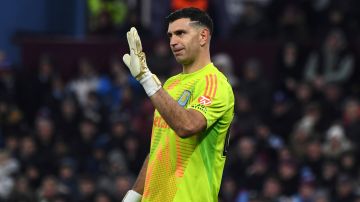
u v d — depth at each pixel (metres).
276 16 51.28
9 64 46.81
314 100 44.66
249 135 42.66
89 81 47.34
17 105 46.44
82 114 44.75
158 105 19.09
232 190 40.28
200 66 20.27
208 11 50.16
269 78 48.91
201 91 19.95
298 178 40.09
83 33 52.53
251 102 44.66
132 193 21.16
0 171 42.16
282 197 39.69
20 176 42.00
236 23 52.81
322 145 42.78
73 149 43.34
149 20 51.16
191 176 19.95
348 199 39.75
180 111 19.12
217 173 20.25
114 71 47.88
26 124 46.12
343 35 48.78
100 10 52.47
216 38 49.69
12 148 43.41
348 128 43.09
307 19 50.47
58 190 40.84
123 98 45.62
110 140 43.09
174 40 20.11
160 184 20.11
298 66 47.81
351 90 47.38
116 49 49.72
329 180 40.72
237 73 49.22
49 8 52.22
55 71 48.56
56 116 44.72
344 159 41.47
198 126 19.31
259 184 40.38
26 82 46.66
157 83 19.19
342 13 49.31
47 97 46.03
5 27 50.69
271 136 43.78
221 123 20.03
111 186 41.09
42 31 52.12
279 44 49.12
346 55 47.72
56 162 42.84
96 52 49.78
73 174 41.41
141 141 43.28
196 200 19.95
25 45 50.28
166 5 50.69
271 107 44.62
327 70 47.72
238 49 49.34
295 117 44.16
